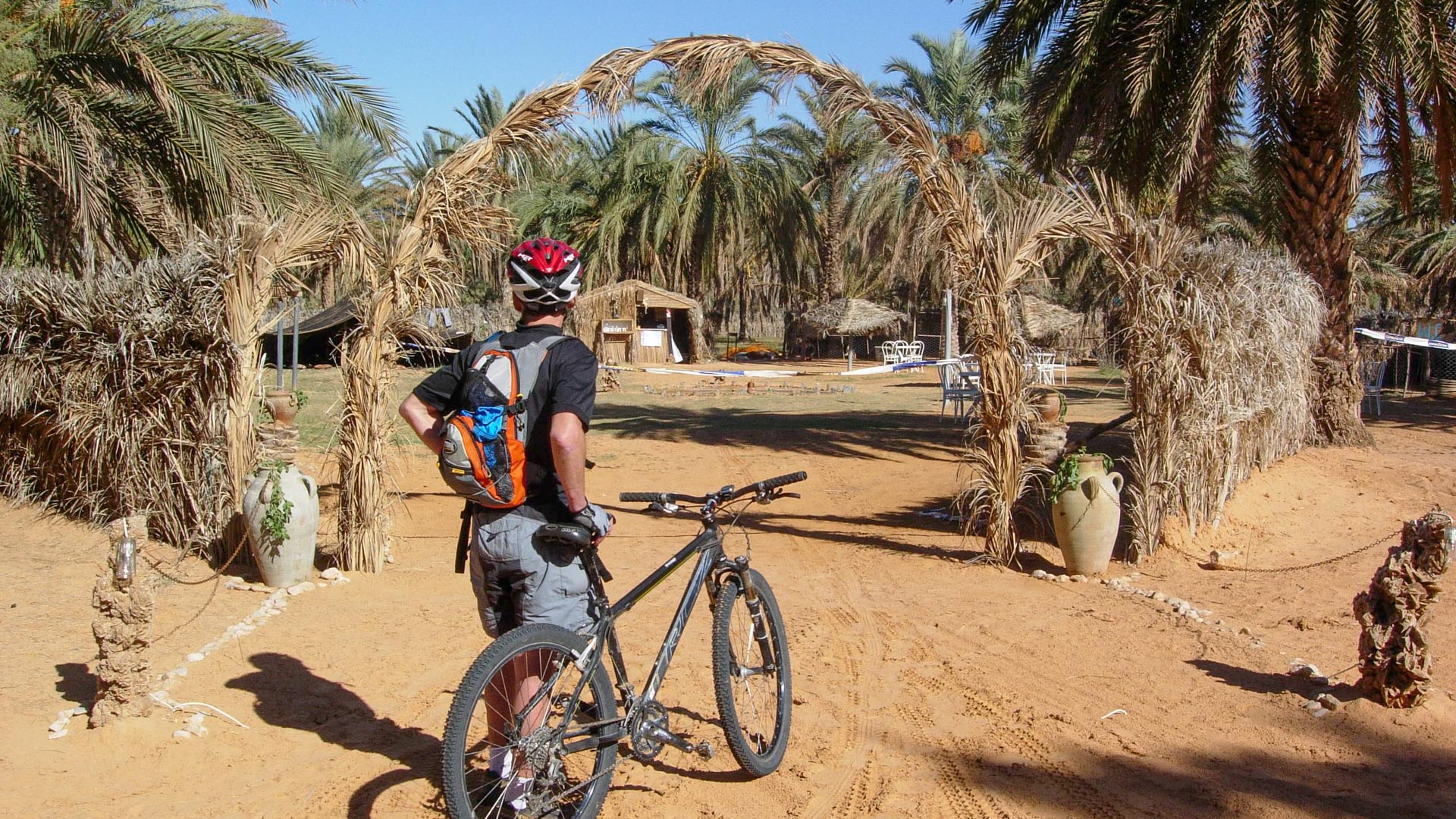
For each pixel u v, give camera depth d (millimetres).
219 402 7316
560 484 3385
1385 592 4586
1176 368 7605
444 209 7102
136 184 11531
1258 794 3863
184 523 7691
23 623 5859
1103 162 12906
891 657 5539
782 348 62531
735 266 45594
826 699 4922
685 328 46094
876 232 38688
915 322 51531
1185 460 7844
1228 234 32219
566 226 43156
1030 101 13055
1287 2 10422
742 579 4098
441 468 3443
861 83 7426
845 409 22656
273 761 4180
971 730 4547
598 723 3537
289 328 33188
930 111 33375
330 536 8406
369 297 7160
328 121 13281
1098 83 12391
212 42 11172
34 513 8961
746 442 16094
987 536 7746
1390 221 34688
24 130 10555
